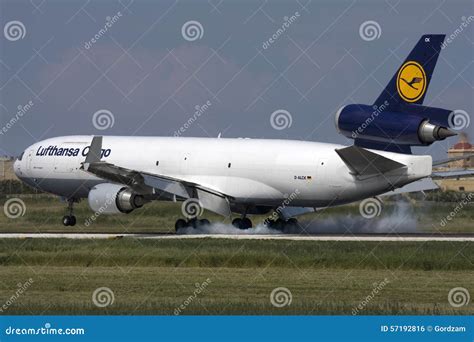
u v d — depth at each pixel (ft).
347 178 504.02
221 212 539.29
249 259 382.42
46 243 447.42
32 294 303.89
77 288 315.58
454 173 551.59
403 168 489.67
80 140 587.68
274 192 527.40
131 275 347.77
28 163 594.24
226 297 297.12
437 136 491.72
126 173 516.32
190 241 452.76
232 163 535.60
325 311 273.13
